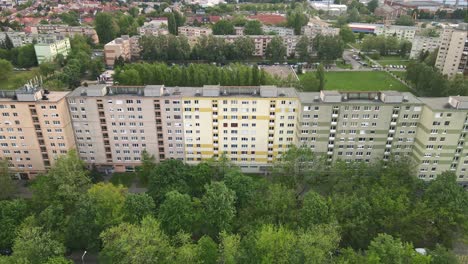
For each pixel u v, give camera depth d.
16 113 121.38
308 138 125.19
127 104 125.50
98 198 99.75
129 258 79.56
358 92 123.06
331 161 129.12
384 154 127.38
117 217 95.31
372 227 97.44
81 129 130.25
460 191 102.69
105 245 86.94
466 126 115.19
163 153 135.75
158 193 110.75
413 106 118.56
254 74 199.75
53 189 110.25
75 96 124.75
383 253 81.56
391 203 98.62
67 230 94.25
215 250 87.94
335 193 107.25
